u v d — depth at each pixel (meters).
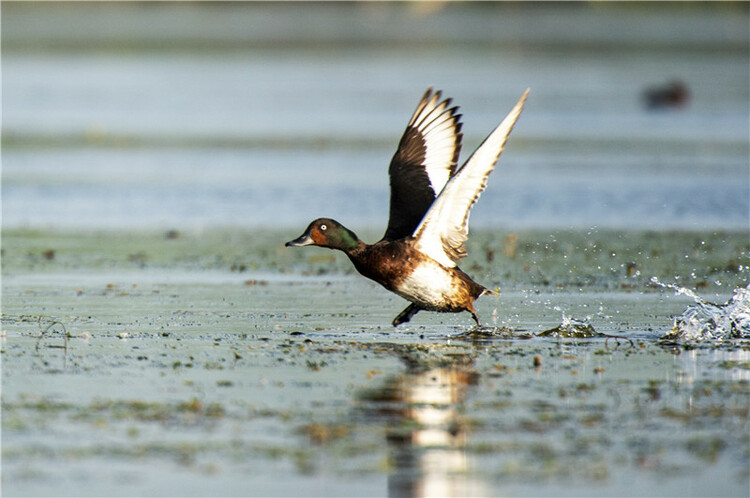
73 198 27.05
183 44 80.62
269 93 54.50
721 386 10.18
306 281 17.05
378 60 71.00
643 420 9.06
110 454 8.24
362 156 34.94
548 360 11.37
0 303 14.74
